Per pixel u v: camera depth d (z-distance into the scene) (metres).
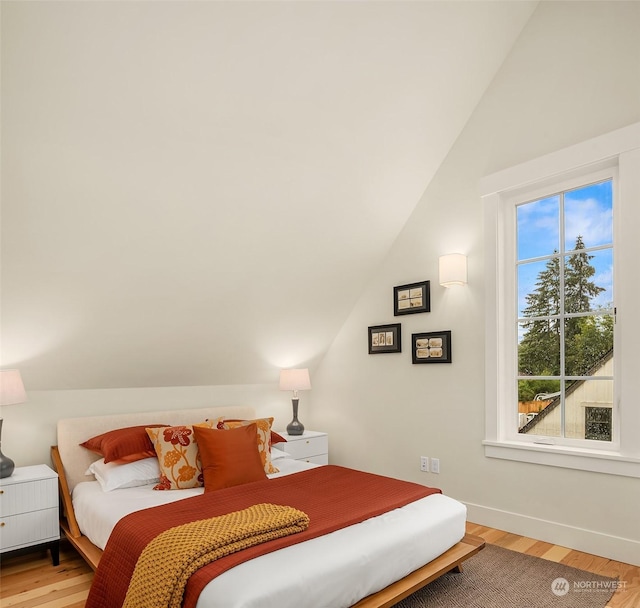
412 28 2.90
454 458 3.65
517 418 3.39
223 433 3.07
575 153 3.07
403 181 3.80
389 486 2.83
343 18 2.65
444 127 3.63
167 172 2.80
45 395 3.41
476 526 3.39
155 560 1.81
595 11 3.07
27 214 2.58
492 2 3.05
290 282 3.93
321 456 4.39
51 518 2.85
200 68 2.50
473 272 3.61
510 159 3.44
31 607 2.34
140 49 2.30
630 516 2.75
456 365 3.67
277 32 2.54
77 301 3.09
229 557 1.79
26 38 2.07
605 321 3.00
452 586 2.48
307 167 3.26
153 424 3.67
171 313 3.53
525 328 3.39
